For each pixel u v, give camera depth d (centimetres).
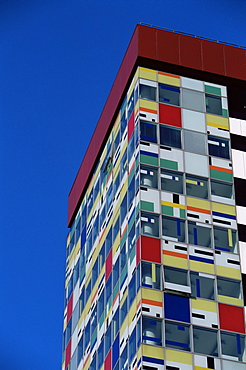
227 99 8806
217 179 8300
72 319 9512
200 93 8762
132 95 8806
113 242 8594
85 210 9894
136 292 7650
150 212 7962
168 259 7750
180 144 8406
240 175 8381
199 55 8925
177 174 8225
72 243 10200
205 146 8462
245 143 8594
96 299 8794
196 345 7400
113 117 9238
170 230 7906
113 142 9188
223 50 9025
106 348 8162
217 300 7656
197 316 7531
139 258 7731
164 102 8606
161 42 8900
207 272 7769
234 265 7869
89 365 8562
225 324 7550
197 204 8112
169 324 7438
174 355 7300
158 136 8394
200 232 7969
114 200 8800
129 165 8500
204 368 7306
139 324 7419
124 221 8356
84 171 10075
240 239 8019
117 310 8062
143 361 7219
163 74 8775
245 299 7712
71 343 9344
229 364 7381
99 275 8862
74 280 9769
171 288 7606
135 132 8481
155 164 8231
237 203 8219
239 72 8950
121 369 7631
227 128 8638
